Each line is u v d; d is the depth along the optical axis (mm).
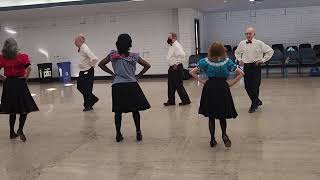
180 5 13828
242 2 13211
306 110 7281
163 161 4656
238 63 7297
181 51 8367
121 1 12148
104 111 8273
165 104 8578
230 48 15594
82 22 15852
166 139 5688
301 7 15516
